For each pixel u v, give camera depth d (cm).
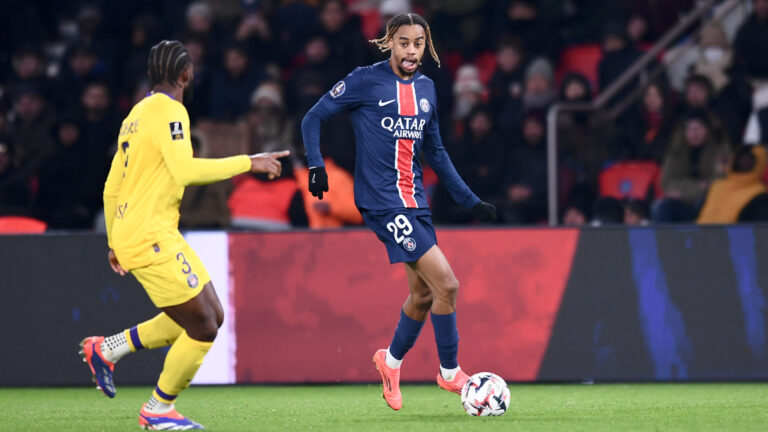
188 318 1470
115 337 1644
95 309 2359
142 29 4016
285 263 2380
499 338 2342
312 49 3678
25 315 2358
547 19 3884
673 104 3328
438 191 3188
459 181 1803
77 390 2334
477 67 4000
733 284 2333
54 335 2356
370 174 1706
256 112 3269
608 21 3916
